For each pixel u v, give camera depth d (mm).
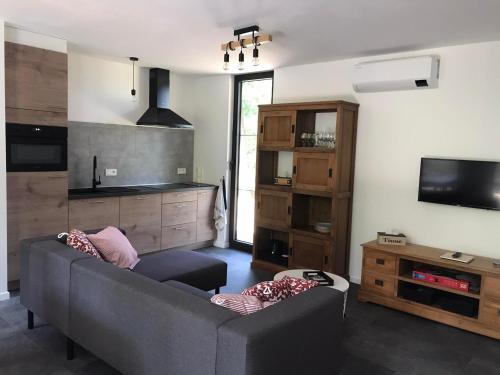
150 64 5105
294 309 1902
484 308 3279
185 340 1833
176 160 5949
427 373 2744
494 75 3561
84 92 4855
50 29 3629
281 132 4613
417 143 4027
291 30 3391
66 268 2549
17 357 2709
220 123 5742
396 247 3854
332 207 4219
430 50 3889
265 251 5102
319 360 2035
